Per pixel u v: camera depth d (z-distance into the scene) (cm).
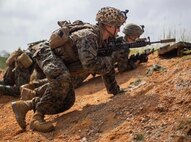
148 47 732
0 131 496
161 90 452
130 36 632
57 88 463
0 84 673
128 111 436
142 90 473
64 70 465
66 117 486
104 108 466
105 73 471
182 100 416
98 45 478
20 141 452
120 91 505
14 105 477
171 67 543
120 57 617
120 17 474
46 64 469
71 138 429
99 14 475
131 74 603
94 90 589
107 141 396
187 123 371
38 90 506
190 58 558
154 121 401
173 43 618
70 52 472
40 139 446
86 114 472
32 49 645
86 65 454
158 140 369
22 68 648
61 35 467
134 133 392
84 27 479
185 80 450
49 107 473
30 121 506
